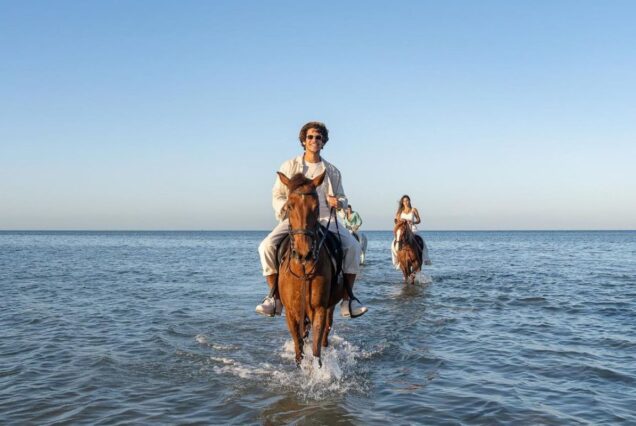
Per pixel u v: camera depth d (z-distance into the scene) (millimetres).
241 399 5789
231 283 18469
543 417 5246
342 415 5301
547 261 30906
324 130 6781
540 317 10820
